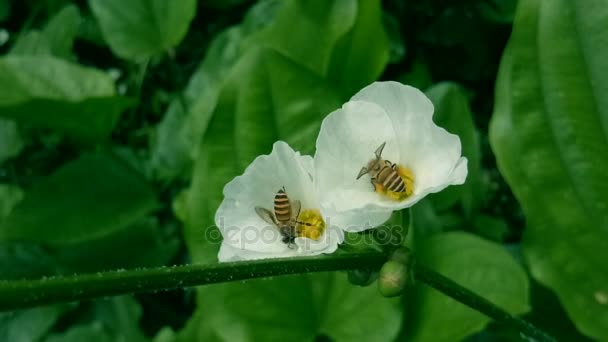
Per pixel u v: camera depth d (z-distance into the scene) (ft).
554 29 0.67
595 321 0.72
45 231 0.97
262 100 0.75
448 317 0.74
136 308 0.98
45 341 0.95
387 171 0.48
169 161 1.04
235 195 0.51
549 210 0.70
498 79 0.70
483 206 0.91
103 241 1.03
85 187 1.01
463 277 0.74
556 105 0.68
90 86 1.00
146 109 1.24
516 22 0.68
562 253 0.71
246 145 0.75
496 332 0.82
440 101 0.81
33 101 0.91
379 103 0.49
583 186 0.69
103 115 0.97
